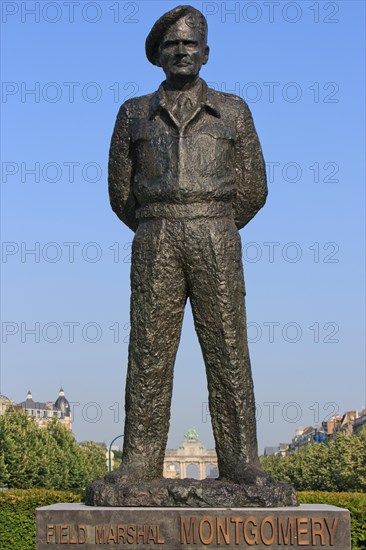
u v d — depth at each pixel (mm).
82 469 45062
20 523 13891
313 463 46656
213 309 5645
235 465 5523
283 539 4941
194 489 5176
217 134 5762
